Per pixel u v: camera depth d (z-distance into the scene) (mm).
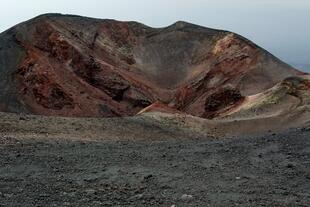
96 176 13773
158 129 40969
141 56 118438
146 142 22203
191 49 119750
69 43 98062
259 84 99438
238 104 71500
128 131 36594
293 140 18219
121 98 97938
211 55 114562
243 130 50406
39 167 14852
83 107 84562
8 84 84812
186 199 11438
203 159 16203
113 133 33281
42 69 87250
